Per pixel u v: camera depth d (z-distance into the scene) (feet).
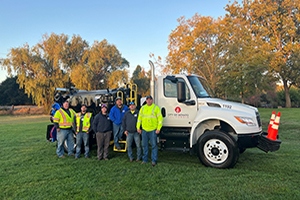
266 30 100.53
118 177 14.87
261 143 16.16
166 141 18.07
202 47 77.82
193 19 84.89
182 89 16.71
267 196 11.54
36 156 21.53
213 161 16.47
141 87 175.11
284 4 106.11
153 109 17.54
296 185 12.87
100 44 147.02
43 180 14.71
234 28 74.02
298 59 98.63
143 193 12.23
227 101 18.15
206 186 12.93
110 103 22.53
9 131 44.09
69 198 11.91
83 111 20.84
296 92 126.52
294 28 104.06
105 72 151.12
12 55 124.16
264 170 15.69
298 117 51.85
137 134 18.81
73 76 126.31
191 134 17.17
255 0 102.58
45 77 125.49
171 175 14.94
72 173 15.94
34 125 58.70
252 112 16.47
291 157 19.17
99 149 19.67
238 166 16.65
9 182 14.47
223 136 16.01
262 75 62.03
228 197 11.55
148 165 17.43
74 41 143.43
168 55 87.71
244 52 64.80
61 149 21.20
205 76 82.12
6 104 179.01
